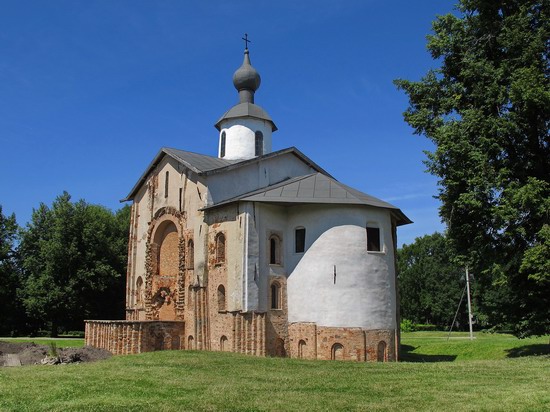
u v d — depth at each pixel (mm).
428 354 37531
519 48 24328
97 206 67062
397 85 27609
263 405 12633
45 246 54469
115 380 16141
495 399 13273
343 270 28562
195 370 18875
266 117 40000
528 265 21672
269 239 30094
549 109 22578
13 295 56531
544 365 19312
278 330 29344
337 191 30125
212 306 30438
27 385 15125
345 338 27750
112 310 59344
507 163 24188
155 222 36688
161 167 37406
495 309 27266
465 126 24422
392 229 33406
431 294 78188
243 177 33969
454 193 25266
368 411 12133
